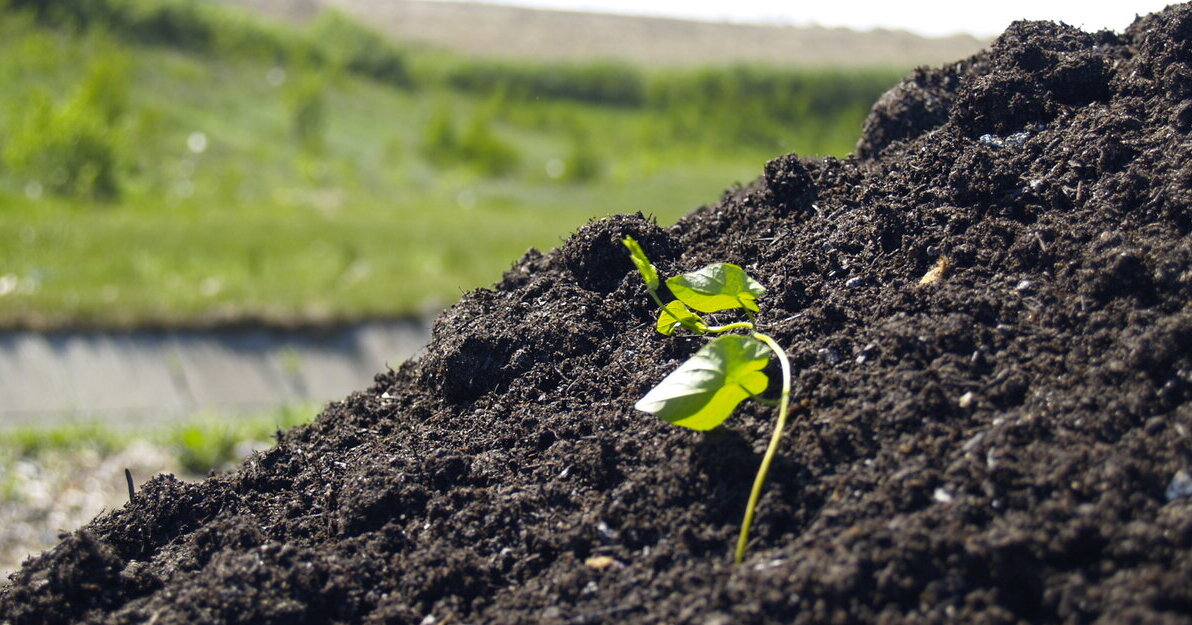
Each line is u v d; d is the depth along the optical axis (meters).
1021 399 0.67
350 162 4.59
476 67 7.04
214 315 2.45
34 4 5.45
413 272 2.93
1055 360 0.68
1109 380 0.66
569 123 6.49
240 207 3.53
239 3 7.58
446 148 5.18
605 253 0.81
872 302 0.73
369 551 0.70
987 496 0.64
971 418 0.67
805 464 0.67
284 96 4.99
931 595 0.61
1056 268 0.71
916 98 0.87
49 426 1.97
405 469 0.73
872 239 0.77
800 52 7.98
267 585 0.68
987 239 0.74
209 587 0.68
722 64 7.43
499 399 0.76
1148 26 0.82
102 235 2.86
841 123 6.56
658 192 4.97
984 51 0.89
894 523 0.64
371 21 8.15
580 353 0.77
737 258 0.80
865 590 0.62
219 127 4.64
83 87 4.16
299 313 2.53
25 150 3.55
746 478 0.67
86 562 0.70
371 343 2.54
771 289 0.77
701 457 0.69
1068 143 0.76
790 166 0.83
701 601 0.63
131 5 5.76
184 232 2.98
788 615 0.62
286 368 2.39
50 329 2.29
